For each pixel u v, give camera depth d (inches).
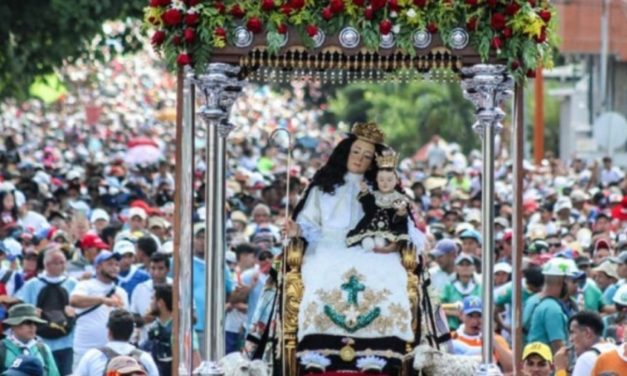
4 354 1263.5
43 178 2561.5
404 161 3905.0
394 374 900.0
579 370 1186.0
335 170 918.4
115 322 1226.6
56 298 1441.9
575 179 3090.6
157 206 2456.9
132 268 1498.5
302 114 5506.9
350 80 951.0
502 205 2231.8
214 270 908.0
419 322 908.6
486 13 896.9
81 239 1756.9
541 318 1378.0
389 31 896.3
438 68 915.4
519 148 901.8
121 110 5959.6
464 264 1537.9
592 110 3464.6
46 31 2411.4
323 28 899.4
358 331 896.9
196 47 898.7
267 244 1675.7
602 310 1517.0
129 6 2341.3
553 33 916.6
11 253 1715.1
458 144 5068.9
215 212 907.4
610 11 2854.3
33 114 5767.7
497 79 900.0
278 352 908.0
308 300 899.4
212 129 906.1
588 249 1916.8
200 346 992.2
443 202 2586.1
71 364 1433.3
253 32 897.5
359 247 909.2
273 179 2871.6
